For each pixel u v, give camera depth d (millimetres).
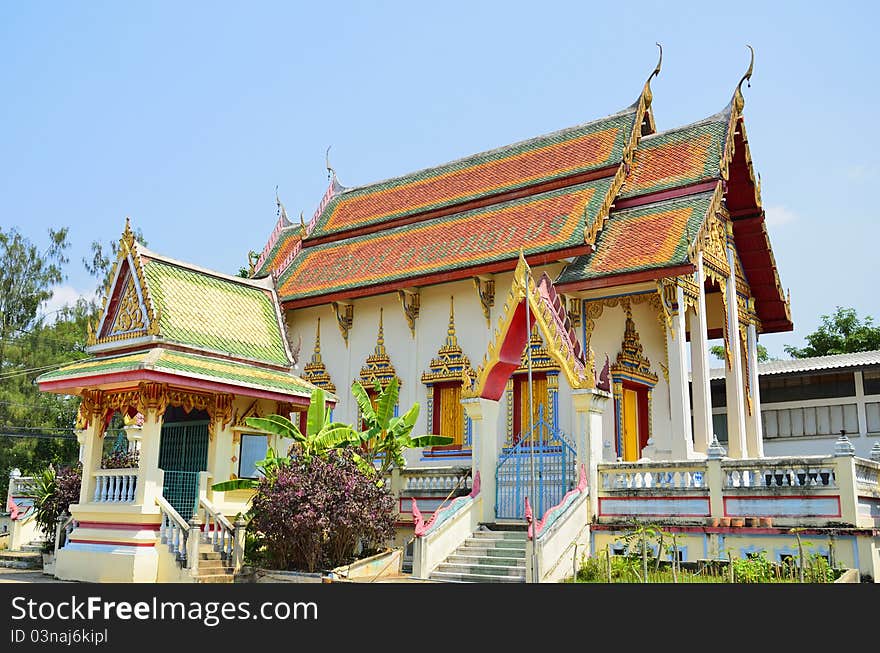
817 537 14391
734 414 22797
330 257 28281
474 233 24750
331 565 15914
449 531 16750
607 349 21891
